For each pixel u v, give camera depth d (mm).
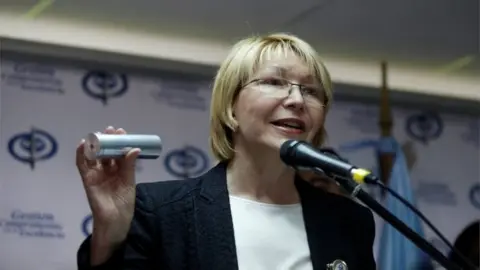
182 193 1362
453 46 3363
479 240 3492
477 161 3631
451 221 3477
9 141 2805
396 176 3322
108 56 3039
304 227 1406
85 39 3049
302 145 1197
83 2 2844
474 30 3201
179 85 3154
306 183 1505
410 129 3547
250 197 1418
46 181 2820
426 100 3607
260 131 1369
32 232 2750
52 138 2873
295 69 1415
